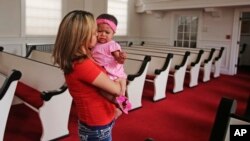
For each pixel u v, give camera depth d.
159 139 2.96
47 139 2.73
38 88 3.27
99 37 1.54
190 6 7.43
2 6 5.78
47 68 3.08
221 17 7.53
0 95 2.12
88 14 1.20
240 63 9.29
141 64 4.05
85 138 1.32
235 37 7.31
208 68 6.36
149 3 8.67
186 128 3.31
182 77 5.23
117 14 8.70
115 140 2.88
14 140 2.77
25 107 3.76
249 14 8.75
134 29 9.45
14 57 3.96
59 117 2.80
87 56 1.19
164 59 4.62
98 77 1.17
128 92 3.79
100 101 1.26
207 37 7.95
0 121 2.19
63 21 1.18
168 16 8.80
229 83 6.23
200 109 4.11
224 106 0.95
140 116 3.69
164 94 4.66
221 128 0.92
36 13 6.43
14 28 6.05
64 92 2.76
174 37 8.84
